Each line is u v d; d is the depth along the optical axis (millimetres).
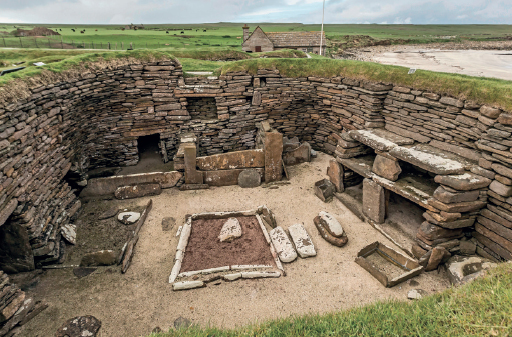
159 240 7777
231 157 9984
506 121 6062
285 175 10672
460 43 69812
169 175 10008
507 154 5961
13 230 6320
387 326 3619
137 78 10859
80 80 9297
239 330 4273
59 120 8383
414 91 8273
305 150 11578
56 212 7695
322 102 11883
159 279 6531
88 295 6121
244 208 9102
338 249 7371
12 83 6621
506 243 6191
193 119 12141
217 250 7285
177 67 11266
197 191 10000
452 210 6410
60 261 6973
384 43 68188
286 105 12281
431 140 7957
